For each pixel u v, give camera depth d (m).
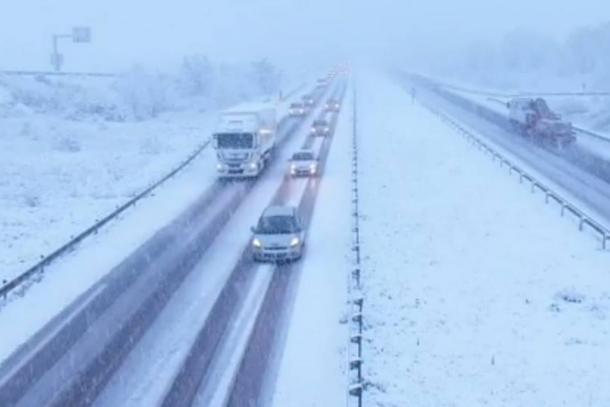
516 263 27.77
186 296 24.53
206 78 100.38
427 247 30.12
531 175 45.34
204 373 18.81
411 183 43.56
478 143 56.09
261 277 26.42
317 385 18.12
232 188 43.38
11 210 38.03
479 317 22.55
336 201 38.94
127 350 20.28
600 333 21.33
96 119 76.25
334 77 167.12
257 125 46.78
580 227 32.25
